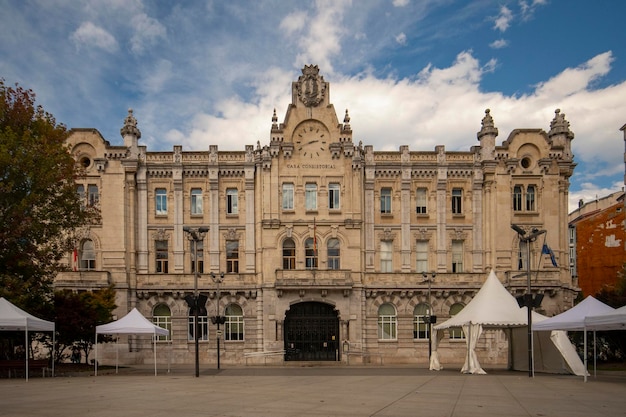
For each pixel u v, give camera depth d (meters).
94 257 60.56
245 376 39.47
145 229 61.56
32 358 46.72
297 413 20.22
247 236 61.78
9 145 42.00
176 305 60.16
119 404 22.86
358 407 21.92
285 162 61.66
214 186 62.28
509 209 62.47
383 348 60.22
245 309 60.44
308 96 62.62
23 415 19.86
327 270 58.69
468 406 22.59
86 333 47.19
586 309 38.69
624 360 54.28
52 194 45.34
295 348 59.66
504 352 60.03
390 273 60.94
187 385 31.83
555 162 63.53
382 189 63.44
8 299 41.72
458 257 63.16
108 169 61.25
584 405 23.30
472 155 63.69
